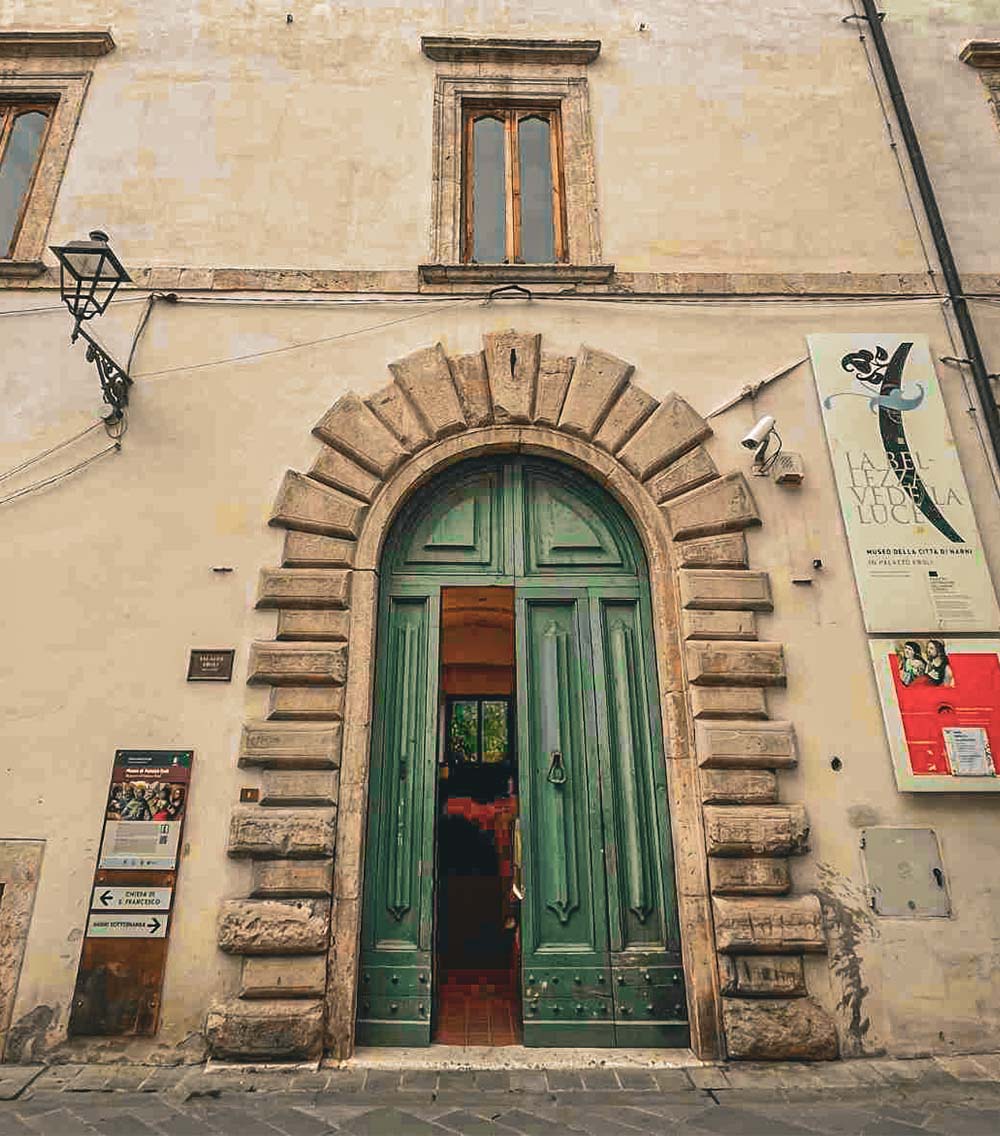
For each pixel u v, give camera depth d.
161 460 5.63
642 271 6.32
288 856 4.66
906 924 4.70
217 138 6.70
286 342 5.98
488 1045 4.67
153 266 6.20
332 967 4.55
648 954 4.82
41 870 4.67
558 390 5.84
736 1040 4.41
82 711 4.99
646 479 5.67
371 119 6.81
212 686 5.06
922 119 7.07
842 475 5.69
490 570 5.64
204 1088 4.04
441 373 5.85
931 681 5.17
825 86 7.15
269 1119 3.67
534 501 5.84
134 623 5.20
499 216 6.74
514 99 7.01
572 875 4.98
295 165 6.61
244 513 5.49
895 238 6.56
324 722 4.96
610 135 6.84
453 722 9.23
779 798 4.91
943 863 4.83
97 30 7.04
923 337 6.15
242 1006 4.39
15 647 5.12
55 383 5.84
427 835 5.00
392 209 6.49
